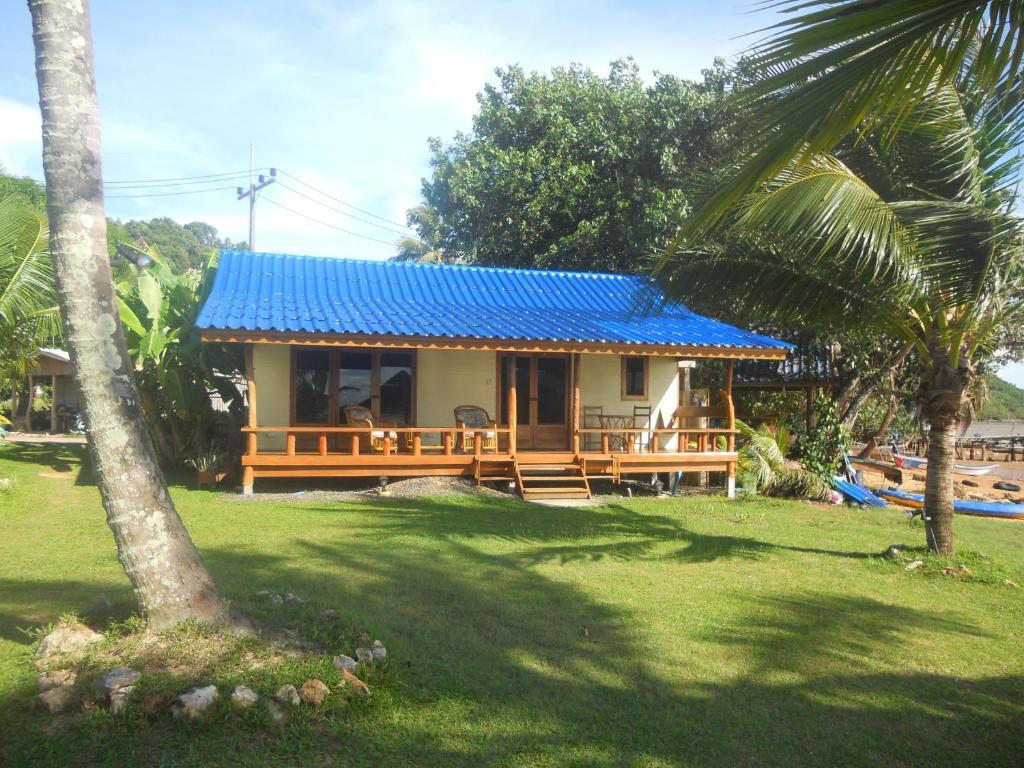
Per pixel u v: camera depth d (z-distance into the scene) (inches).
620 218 967.6
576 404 615.8
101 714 170.7
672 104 940.6
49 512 439.5
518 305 679.7
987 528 562.6
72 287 193.8
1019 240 321.7
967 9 145.3
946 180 349.1
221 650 196.5
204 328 490.6
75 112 193.5
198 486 565.0
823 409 706.8
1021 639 277.3
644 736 188.2
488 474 598.2
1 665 198.4
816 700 215.9
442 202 1133.1
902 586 346.6
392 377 645.3
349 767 164.1
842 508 599.5
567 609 286.8
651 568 361.4
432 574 328.8
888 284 343.6
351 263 723.4
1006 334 494.6
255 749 166.1
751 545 425.7
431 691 203.6
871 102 162.1
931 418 400.8
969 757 187.5
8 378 605.6
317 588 293.7
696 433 642.8
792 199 302.8
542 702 203.2
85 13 197.5
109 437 198.5
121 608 223.6
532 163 995.9
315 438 617.6
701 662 239.9
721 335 642.2
